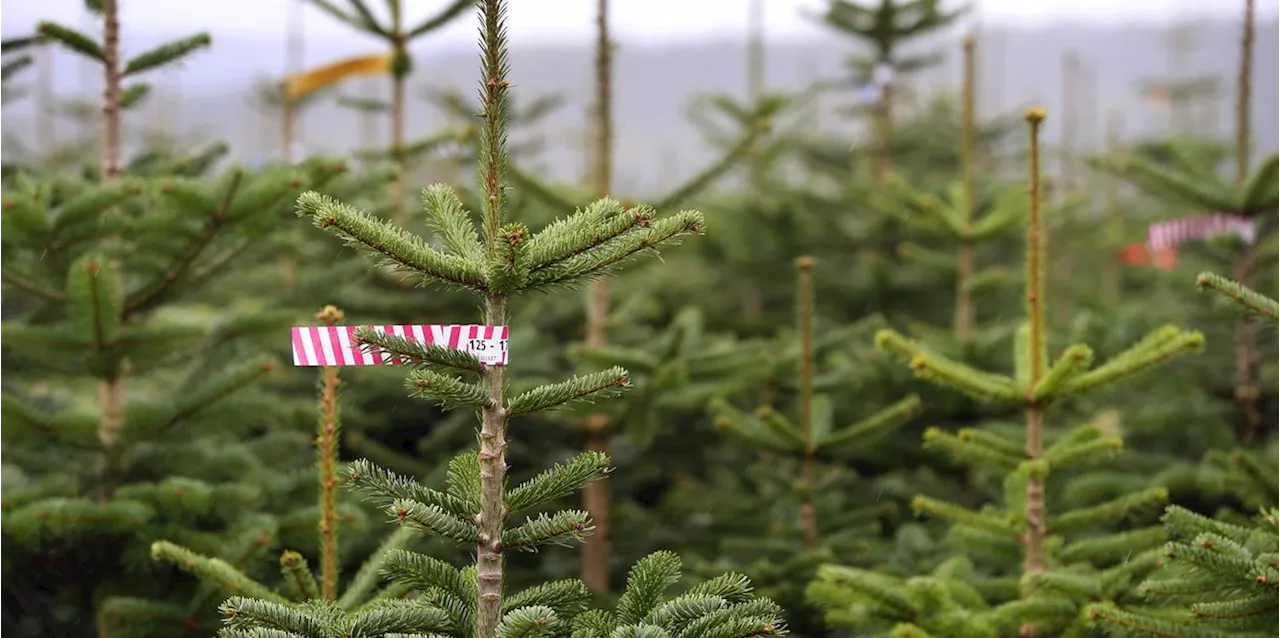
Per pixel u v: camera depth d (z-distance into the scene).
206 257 2.47
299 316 2.49
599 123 3.02
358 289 3.49
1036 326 2.28
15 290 2.41
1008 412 3.49
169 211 2.33
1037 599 2.19
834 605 2.51
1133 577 2.17
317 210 1.70
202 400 2.37
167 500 2.28
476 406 1.78
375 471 1.76
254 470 2.46
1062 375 2.23
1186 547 1.88
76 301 2.27
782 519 3.13
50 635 2.46
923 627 2.19
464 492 1.82
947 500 3.40
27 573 2.37
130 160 2.87
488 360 1.75
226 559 2.22
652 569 1.83
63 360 2.49
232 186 2.28
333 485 2.04
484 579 1.77
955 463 3.40
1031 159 2.26
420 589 1.90
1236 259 3.17
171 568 2.37
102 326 2.30
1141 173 3.11
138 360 2.46
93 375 2.37
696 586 1.83
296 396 3.35
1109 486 2.80
